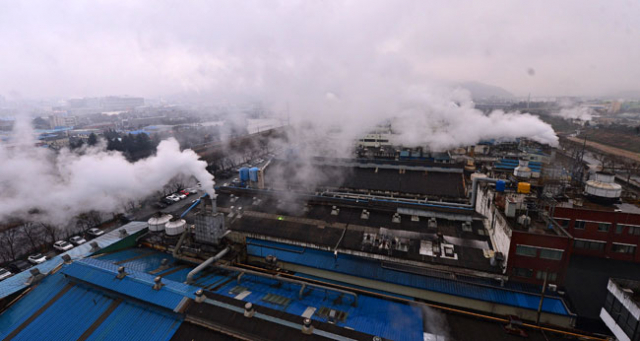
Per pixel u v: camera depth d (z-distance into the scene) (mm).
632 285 26734
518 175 45000
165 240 36312
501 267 30297
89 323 24078
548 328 24703
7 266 44188
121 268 27141
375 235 36125
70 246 49188
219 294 25281
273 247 36688
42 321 24703
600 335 25453
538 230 29453
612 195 37875
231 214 42750
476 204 41875
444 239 34906
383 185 56344
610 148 114688
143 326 23297
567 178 48906
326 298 26984
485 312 28531
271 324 22000
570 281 33062
